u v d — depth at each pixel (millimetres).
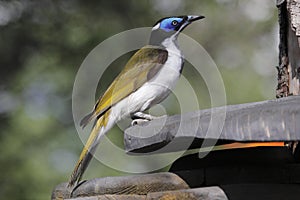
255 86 19594
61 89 18203
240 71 20516
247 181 6094
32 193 17031
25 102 18250
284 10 7695
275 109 5000
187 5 19531
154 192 6008
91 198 6273
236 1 20797
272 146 6309
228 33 20969
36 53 18547
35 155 17375
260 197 5762
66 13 18203
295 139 4773
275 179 6062
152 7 18344
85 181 6922
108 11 17984
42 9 18312
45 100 18172
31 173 17109
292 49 7500
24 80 18328
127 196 6219
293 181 6035
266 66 21047
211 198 5680
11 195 17109
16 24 18438
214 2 20391
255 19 21312
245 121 5090
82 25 18031
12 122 17828
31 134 17562
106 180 6488
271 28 21312
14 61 18641
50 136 17656
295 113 4852
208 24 20781
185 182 6152
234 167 6168
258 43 21344
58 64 18281
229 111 5469
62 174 17250
